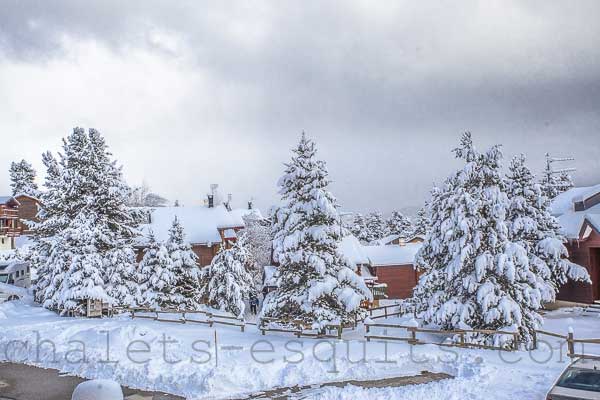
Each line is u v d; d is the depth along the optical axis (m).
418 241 60.78
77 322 28.80
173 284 39.28
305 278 27.64
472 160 24.61
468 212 23.88
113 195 37.44
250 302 49.50
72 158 37.44
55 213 37.88
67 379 17.81
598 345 22.81
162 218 60.62
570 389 12.37
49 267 36.34
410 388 15.66
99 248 36.97
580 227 35.66
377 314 40.94
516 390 15.14
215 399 15.34
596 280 35.88
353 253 49.94
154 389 16.48
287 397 15.29
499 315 22.12
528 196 33.09
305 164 28.20
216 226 61.03
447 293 25.06
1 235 69.56
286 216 27.88
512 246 23.14
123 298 36.25
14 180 90.94
